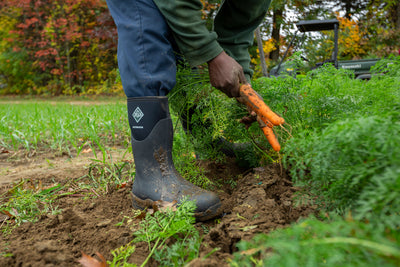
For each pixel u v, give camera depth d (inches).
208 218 58.2
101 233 55.7
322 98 72.7
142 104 60.7
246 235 48.4
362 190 38.0
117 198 72.3
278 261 28.2
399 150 33.9
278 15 486.3
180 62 72.2
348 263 28.1
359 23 631.2
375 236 26.8
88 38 661.3
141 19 59.4
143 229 53.3
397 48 552.1
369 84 89.0
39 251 49.3
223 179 80.4
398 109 47.7
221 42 77.3
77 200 74.7
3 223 64.5
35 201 72.8
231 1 72.9
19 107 357.4
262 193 63.7
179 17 58.8
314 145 41.8
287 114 76.3
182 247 46.7
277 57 529.0
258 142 82.1
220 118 72.7
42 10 700.0
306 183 46.8
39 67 758.5
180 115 78.5
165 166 62.3
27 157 127.7
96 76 722.8
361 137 36.8
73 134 149.6
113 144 150.6
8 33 733.3
